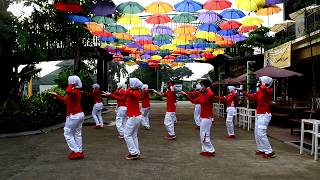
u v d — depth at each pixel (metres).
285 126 15.72
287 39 19.19
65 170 7.53
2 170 7.52
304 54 16.80
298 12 16.72
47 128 14.98
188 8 13.90
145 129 15.19
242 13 15.11
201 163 8.29
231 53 26.80
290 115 15.30
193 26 17.11
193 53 23.89
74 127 8.66
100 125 15.64
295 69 20.50
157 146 10.69
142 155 9.23
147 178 6.91
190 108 33.00
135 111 8.60
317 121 9.09
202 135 9.13
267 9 13.27
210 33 18.02
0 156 9.06
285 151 9.91
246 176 7.10
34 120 14.30
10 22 14.85
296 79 20.59
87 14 17.27
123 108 12.23
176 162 8.38
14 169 7.62
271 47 21.16
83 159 8.68
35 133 13.42
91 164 8.12
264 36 23.00
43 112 15.21
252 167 7.89
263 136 8.94
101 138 12.44
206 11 15.07
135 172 7.39
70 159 8.65
